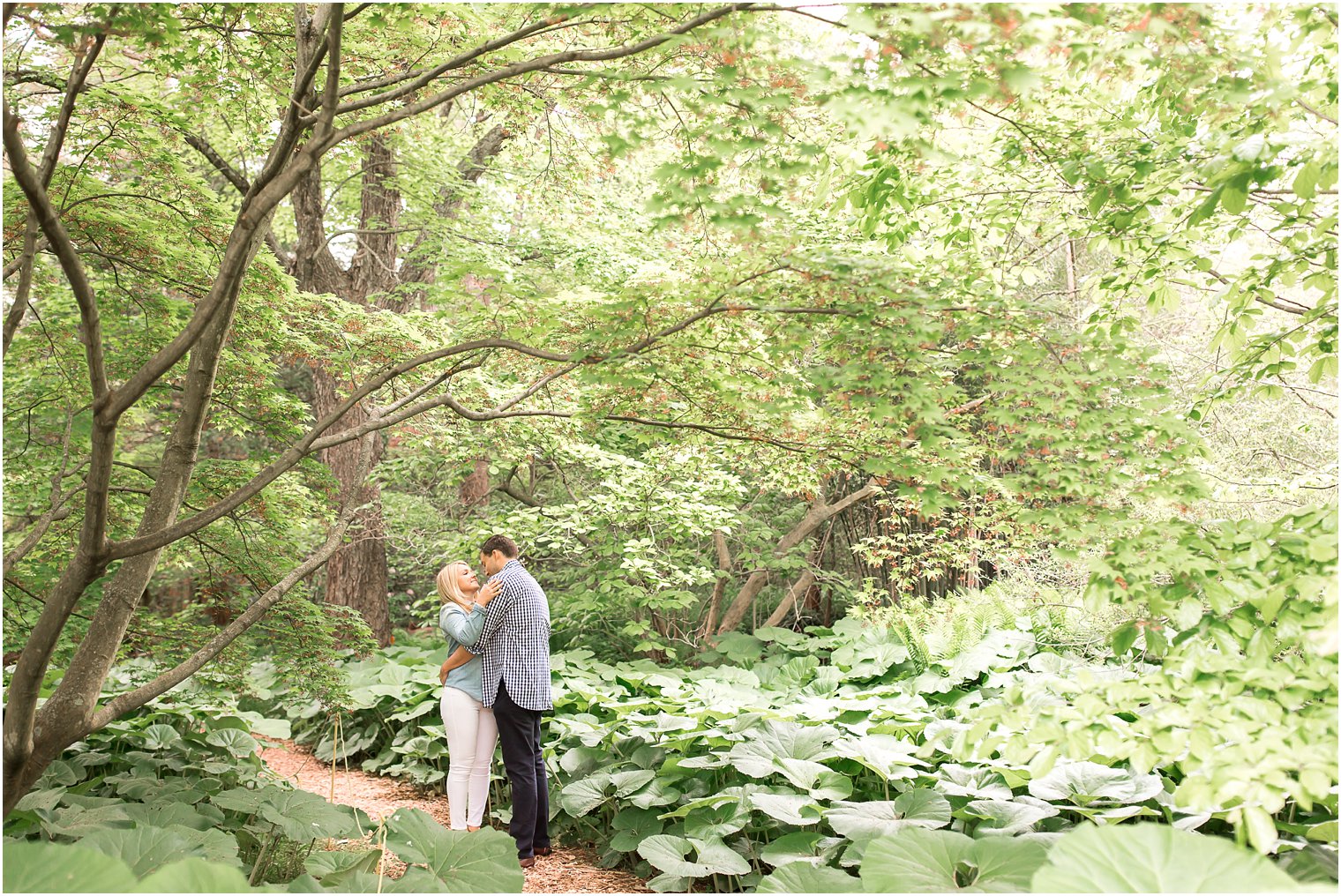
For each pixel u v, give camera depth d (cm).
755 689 646
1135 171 346
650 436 426
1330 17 307
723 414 372
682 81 287
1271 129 320
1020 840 292
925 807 353
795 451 377
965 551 466
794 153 336
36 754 324
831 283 297
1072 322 436
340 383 904
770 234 300
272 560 495
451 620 462
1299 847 290
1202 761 216
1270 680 227
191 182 423
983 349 301
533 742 452
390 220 972
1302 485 492
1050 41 266
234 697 623
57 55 370
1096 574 274
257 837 411
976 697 541
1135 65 320
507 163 892
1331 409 612
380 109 534
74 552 495
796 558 903
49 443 539
